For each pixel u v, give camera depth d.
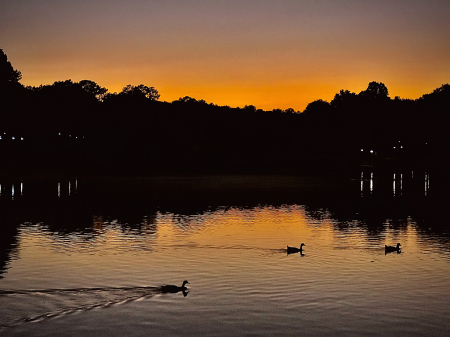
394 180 128.62
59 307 24.31
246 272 30.92
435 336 21.45
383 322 22.91
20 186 98.75
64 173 151.12
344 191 94.19
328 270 31.58
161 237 42.91
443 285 28.42
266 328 22.12
